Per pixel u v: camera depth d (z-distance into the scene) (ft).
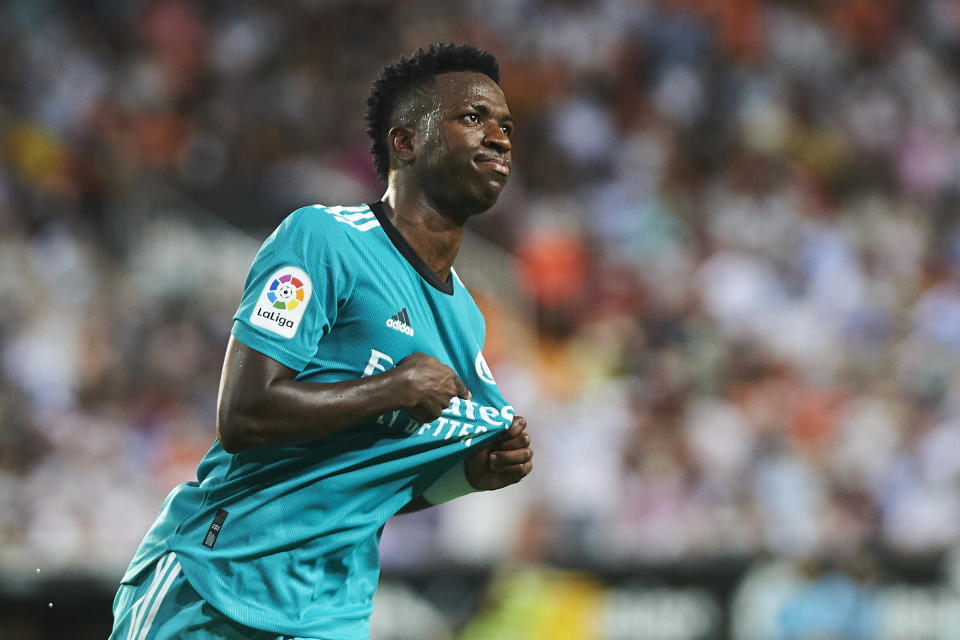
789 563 89.45
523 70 166.50
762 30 183.32
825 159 172.35
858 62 186.19
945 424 121.80
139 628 35.45
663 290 139.54
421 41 163.22
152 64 151.94
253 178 137.49
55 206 130.52
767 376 127.95
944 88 188.34
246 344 33.96
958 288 145.89
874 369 130.62
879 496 111.86
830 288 143.95
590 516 101.30
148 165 136.56
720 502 106.73
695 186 162.71
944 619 89.04
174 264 123.75
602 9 176.76
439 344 37.32
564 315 138.72
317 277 34.86
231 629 34.94
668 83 172.65
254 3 161.48
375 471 36.29
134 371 112.37
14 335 111.86
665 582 88.84
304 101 151.23
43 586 81.97
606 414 114.62
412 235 37.47
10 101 139.64
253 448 35.50
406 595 85.76
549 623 86.94
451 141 36.96
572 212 151.43
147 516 97.60
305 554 35.58
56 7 153.48
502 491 101.86
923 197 172.96
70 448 102.17
